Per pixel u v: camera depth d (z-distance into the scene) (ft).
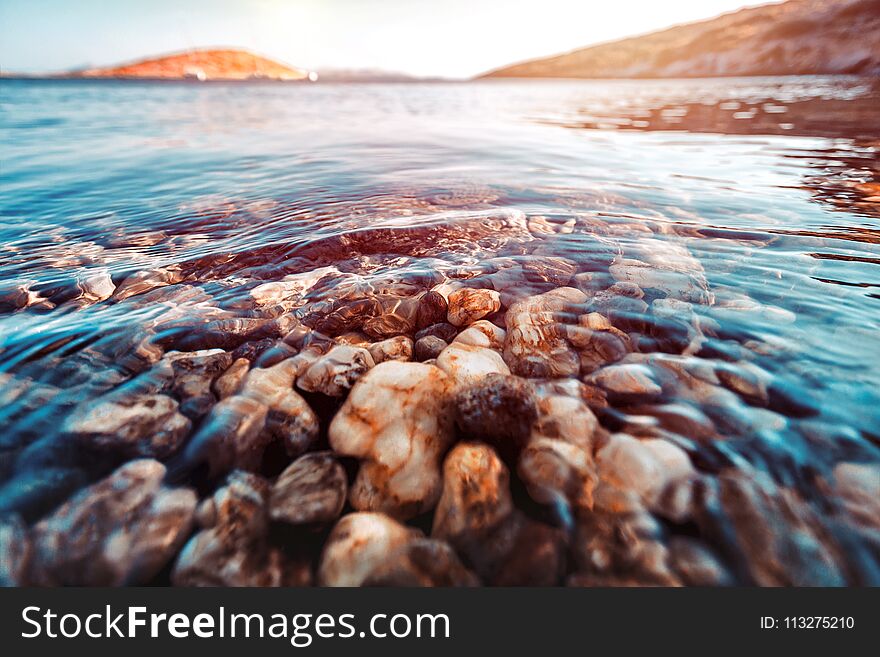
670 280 8.51
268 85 223.92
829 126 32.89
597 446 4.88
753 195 14.97
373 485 4.64
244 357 6.49
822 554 3.87
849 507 4.17
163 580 3.99
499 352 6.61
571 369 6.13
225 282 9.06
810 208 13.21
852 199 14.07
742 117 42.06
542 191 16.08
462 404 5.22
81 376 5.99
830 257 9.37
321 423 5.40
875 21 166.50
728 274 8.75
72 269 9.71
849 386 5.55
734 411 5.28
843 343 6.38
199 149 27.45
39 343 6.72
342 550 4.06
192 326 7.23
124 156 24.77
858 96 59.82
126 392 5.70
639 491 4.42
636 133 34.58
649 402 5.50
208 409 5.51
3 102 76.23
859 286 8.02
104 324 7.30
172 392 5.76
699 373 5.93
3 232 12.40
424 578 3.96
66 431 5.09
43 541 4.12
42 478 4.60
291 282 8.96
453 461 4.79
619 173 19.39
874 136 27.63
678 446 4.81
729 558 3.92
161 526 4.25
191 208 14.75
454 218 12.66
